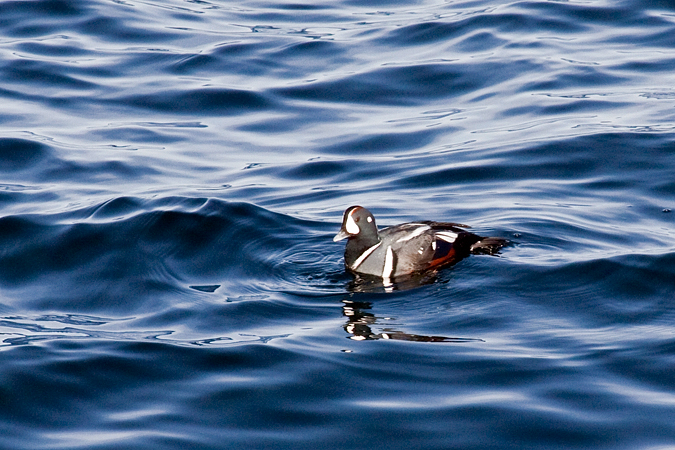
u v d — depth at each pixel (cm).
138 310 1255
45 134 1977
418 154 1895
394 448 889
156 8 2844
